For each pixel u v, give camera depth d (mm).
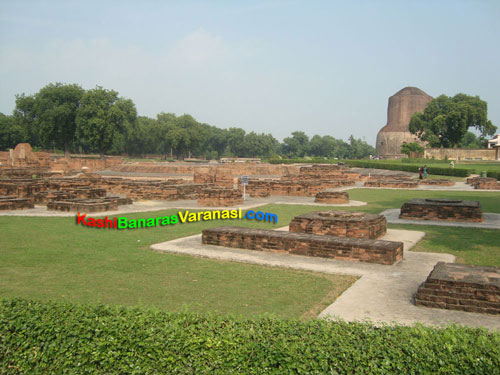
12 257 10805
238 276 9227
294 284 8672
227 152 156000
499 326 6254
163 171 53688
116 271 9609
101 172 54188
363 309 7086
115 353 4582
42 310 5176
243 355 4277
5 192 24828
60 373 4734
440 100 84938
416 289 8172
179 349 4441
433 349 4051
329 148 152375
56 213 18703
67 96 65938
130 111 67625
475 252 11555
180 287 8453
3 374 4902
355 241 10602
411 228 15477
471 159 76812
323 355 4102
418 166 50469
